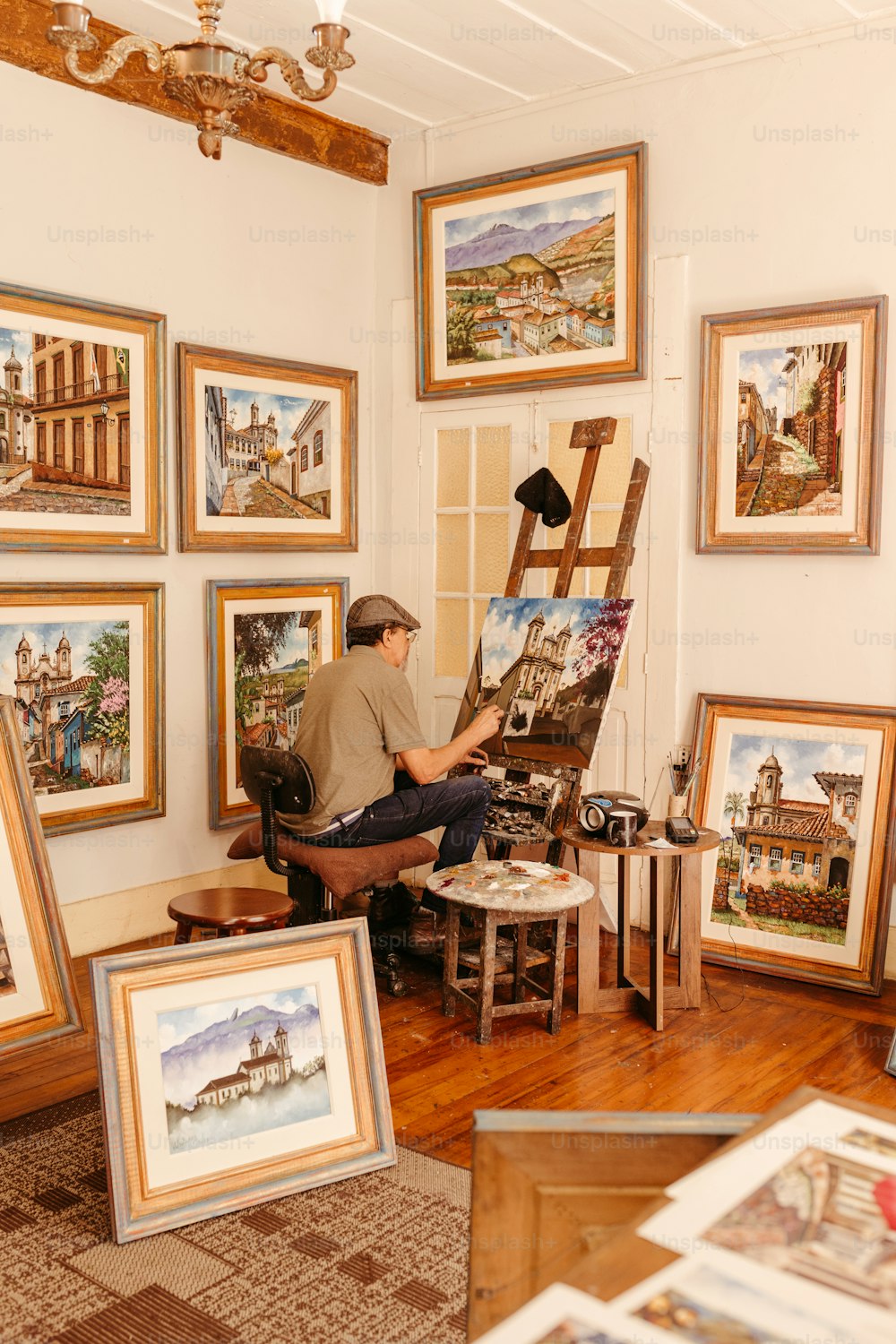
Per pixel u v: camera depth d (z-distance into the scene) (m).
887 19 4.07
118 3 4.03
